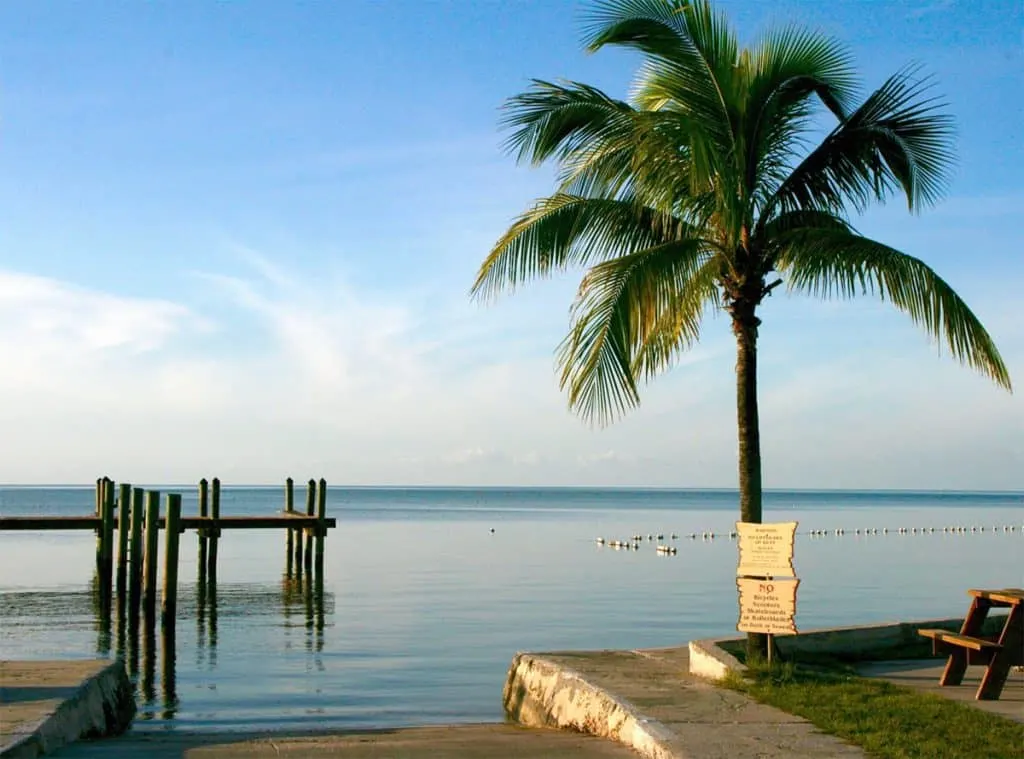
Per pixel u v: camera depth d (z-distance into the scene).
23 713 8.12
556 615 23.25
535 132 10.68
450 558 41.12
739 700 8.87
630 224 11.04
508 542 52.78
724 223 10.21
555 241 10.75
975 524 86.06
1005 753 7.07
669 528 70.94
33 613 23.39
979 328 9.80
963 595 27.92
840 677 9.80
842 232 10.07
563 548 48.62
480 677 15.67
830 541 58.50
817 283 10.55
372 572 34.41
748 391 10.43
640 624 21.80
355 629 20.97
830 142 10.74
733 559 42.19
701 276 10.42
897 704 8.58
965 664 9.82
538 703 10.80
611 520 86.12
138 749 8.24
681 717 8.20
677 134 9.98
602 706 8.99
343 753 8.16
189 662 17.12
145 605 21.64
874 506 166.38
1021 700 9.07
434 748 8.33
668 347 11.91
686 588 29.73
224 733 10.77
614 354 9.77
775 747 7.28
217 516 28.17
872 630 11.61
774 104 10.52
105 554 25.53
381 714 12.89
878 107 10.52
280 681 15.31
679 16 10.11
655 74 10.95
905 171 10.80
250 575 32.34
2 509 84.75
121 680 10.84
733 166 10.27
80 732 8.77
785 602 9.75
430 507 128.62
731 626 21.53
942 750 7.12
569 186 11.26
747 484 10.33
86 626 21.47
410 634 20.28
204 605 25.00
